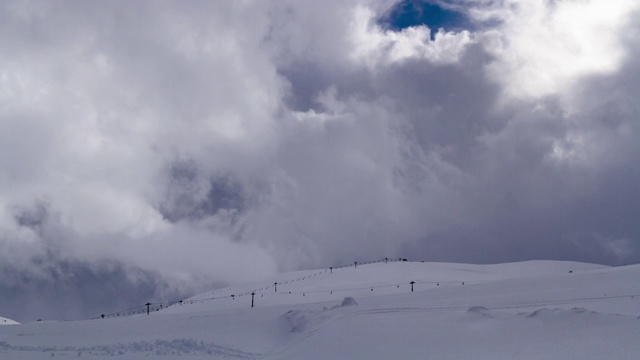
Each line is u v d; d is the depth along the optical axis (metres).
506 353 40.84
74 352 47.94
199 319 76.81
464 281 130.38
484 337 46.53
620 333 40.25
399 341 49.66
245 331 67.06
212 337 62.62
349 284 134.88
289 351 54.75
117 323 78.44
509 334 45.97
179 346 53.94
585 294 66.19
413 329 52.91
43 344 56.97
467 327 50.50
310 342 55.59
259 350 59.91
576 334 42.22
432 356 43.62
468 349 43.69
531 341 42.81
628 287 67.50
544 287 75.50
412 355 45.03
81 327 76.69
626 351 36.19
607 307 56.78
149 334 65.56
